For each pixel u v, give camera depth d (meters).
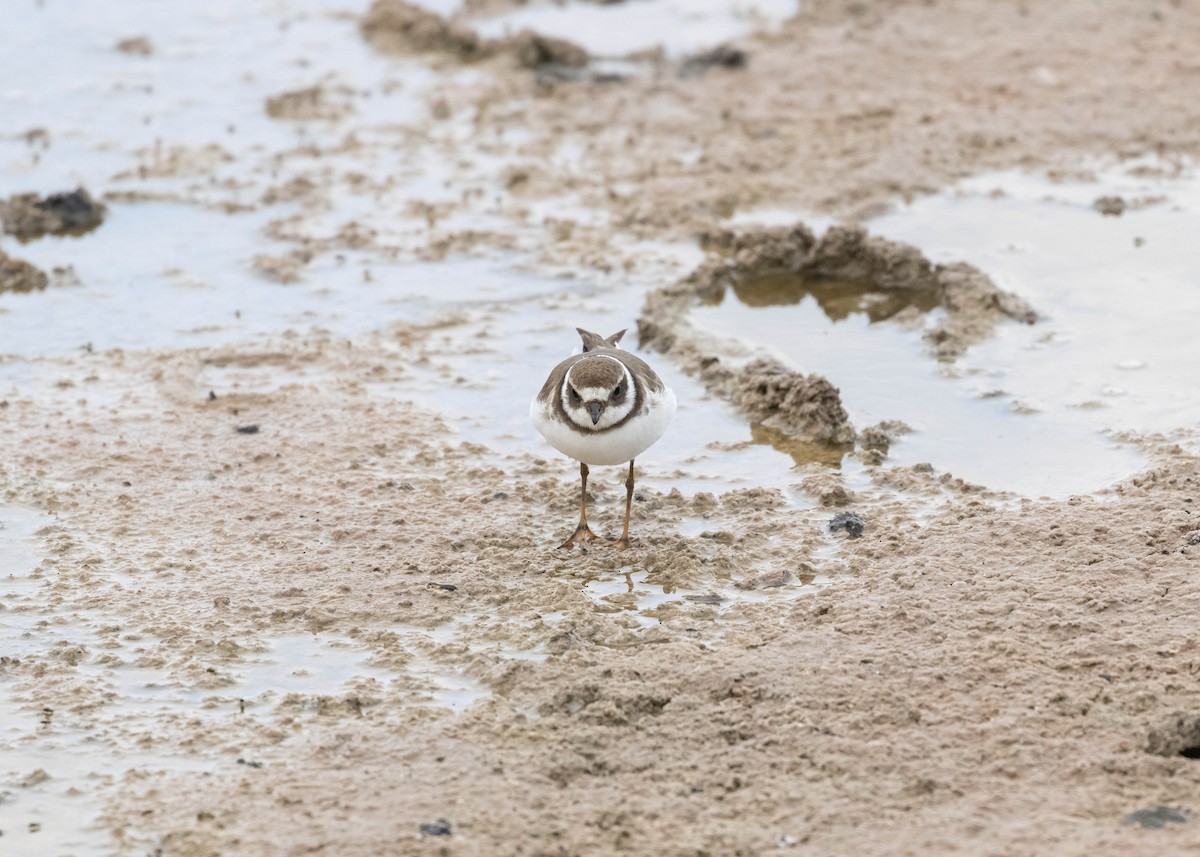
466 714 9.63
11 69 25.12
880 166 19.91
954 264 16.83
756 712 9.45
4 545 12.12
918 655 9.97
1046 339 15.38
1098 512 11.84
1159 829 8.15
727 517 12.44
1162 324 15.45
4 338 16.30
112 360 15.75
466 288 17.38
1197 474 12.30
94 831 8.68
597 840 8.32
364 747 9.34
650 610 10.99
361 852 8.27
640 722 9.43
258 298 17.27
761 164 20.25
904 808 8.48
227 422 14.36
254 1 29.05
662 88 23.36
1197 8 25.08
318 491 12.98
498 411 14.59
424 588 11.35
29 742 9.56
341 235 18.80
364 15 27.86
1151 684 9.40
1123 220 18.00
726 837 8.29
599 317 16.58
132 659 10.50
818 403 13.93
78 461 13.54
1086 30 24.42
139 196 20.09
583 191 19.94
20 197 19.44
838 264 17.58
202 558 11.87
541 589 11.27
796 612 10.73
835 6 26.45
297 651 10.58
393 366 15.55
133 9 28.58
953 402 14.32
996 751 8.92
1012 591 10.71
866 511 12.37
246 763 9.27
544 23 27.05
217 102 23.62
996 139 20.36
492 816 8.55
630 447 11.43
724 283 17.50
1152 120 20.70
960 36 24.69
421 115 22.88
